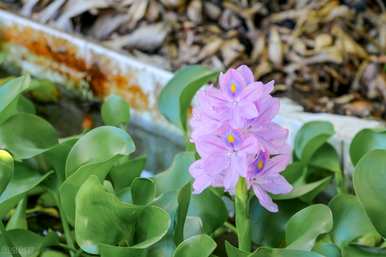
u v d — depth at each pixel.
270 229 0.96
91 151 0.92
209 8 1.51
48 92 1.46
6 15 1.53
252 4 1.51
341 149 1.19
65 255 1.03
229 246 0.82
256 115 0.77
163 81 1.33
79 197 0.81
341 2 1.48
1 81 1.40
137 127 1.39
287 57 1.42
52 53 1.48
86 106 1.45
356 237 0.90
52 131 0.98
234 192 0.83
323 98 1.33
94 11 1.52
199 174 0.81
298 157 1.09
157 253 0.87
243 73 0.80
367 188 0.82
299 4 1.50
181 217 0.87
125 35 1.48
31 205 1.19
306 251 0.80
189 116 1.29
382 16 1.46
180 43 1.46
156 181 0.97
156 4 1.51
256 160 0.80
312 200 1.07
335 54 1.40
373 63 1.38
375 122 1.25
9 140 0.94
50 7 1.56
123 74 1.38
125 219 0.85
